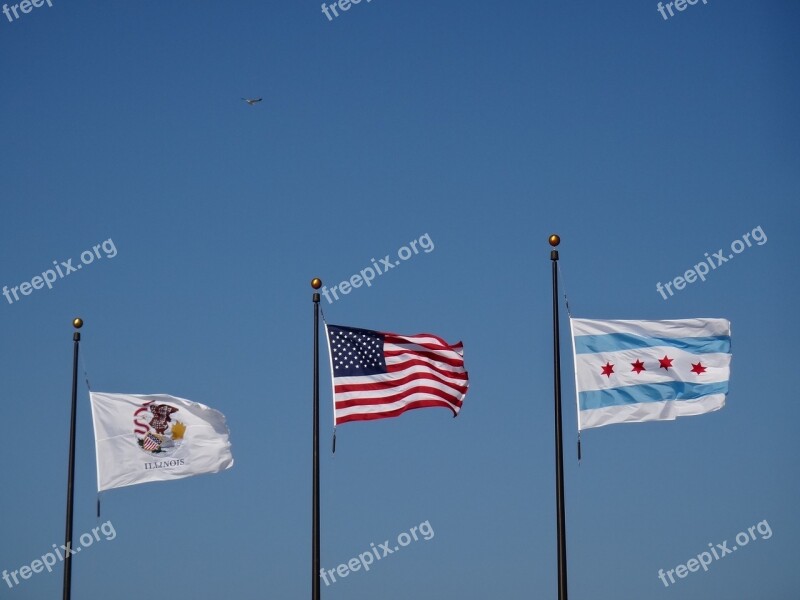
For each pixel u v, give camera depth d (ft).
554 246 123.95
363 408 140.36
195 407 153.48
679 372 132.16
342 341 141.49
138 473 152.05
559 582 118.21
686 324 132.77
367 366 141.38
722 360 132.87
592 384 131.34
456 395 142.92
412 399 141.69
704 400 132.05
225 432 154.40
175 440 153.28
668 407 131.95
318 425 133.90
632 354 132.16
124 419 152.46
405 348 143.02
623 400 131.54
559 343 122.21
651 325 132.67
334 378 140.56
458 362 143.74
